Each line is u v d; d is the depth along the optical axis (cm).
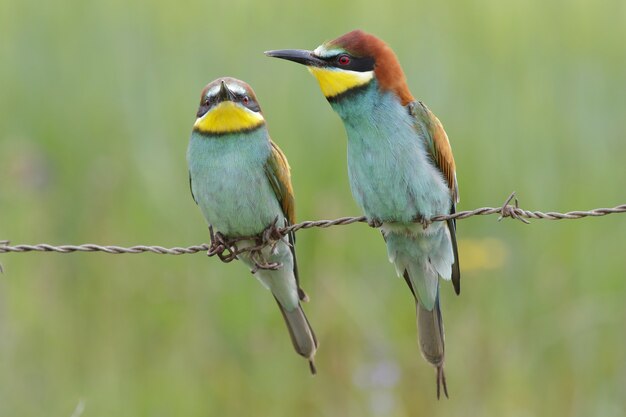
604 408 1055
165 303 1134
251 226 938
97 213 1198
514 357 1082
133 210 1200
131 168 1246
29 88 1328
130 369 1098
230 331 1110
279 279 956
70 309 1139
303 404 1079
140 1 1486
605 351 1099
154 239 1181
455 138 1279
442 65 1397
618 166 1254
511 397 1059
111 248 852
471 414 1057
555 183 1231
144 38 1413
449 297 1144
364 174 895
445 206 907
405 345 1105
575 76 1384
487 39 1451
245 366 1096
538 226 1202
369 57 881
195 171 934
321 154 1241
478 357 1083
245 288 1124
